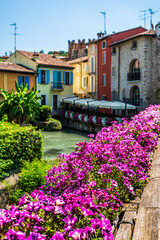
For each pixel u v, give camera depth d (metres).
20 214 2.25
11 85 32.09
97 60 40.62
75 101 33.12
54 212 2.41
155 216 3.27
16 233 1.95
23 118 21.12
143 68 30.70
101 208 3.15
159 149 7.32
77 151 4.66
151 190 4.22
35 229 2.24
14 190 6.95
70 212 2.63
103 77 39.75
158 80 30.66
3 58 43.72
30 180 7.17
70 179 3.69
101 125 27.20
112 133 6.27
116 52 35.84
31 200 2.70
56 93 37.25
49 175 3.84
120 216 3.48
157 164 5.74
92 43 41.16
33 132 9.05
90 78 42.94
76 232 2.08
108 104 27.84
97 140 5.87
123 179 4.04
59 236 2.07
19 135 8.42
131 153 4.84
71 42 55.72
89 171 3.95
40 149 9.28
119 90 35.41
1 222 2.12
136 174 4.29
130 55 33.00
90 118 28.58
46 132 28.91
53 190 3.49
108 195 3.24
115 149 4.84
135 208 3.56
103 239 2.18
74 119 32.19
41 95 35.56
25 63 36.50
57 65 36.66
